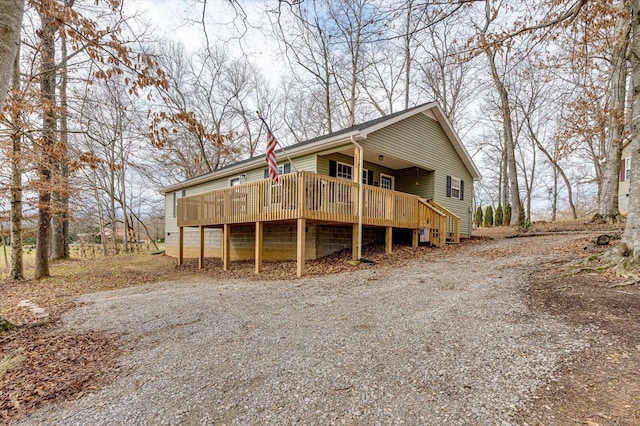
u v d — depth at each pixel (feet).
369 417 7.93
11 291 27.58
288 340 13.12
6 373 11.22
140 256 61.77
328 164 38.45
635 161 17.62
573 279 17.35
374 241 43.01
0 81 8.18
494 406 8.05
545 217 127.85
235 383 9.92
